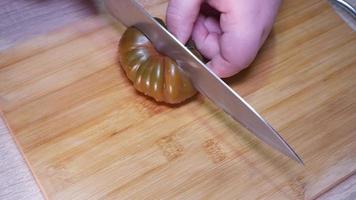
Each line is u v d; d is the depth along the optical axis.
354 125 0.28
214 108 0.28
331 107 0.28
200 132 0.27
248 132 0.27
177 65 0.26
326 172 0.26
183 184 0.25
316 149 0.27
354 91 0.29
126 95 0.28
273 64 0.30
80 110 0.27
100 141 0.26
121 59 0.28
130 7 0.26
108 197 0.24
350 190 0.26
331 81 0.29
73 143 0.26
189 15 0.25
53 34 0.30
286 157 0.26
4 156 0.26
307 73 0.30
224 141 0.27
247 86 0.29
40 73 0.28
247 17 0.25
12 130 0.26
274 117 0.28
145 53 0.27
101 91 0.28
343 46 0.31
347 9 0.34
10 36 0.30
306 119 0.28
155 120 0.27
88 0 0.32
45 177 0.25
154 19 0.25
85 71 0.28
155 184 0.25
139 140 0.26
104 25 0.31
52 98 0.27
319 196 0.25
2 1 0.31
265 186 0.25
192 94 0.27
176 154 0.26
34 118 0.26
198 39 0.27
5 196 0.25
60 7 0.31
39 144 0.26
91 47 0.30
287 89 0.29
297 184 0.25
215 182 0.25
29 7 0.31
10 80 0.28
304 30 0.32
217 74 0.27
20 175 0.26
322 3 0.33
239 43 0.25
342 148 0.27
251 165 0.26
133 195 0.25
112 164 0.25
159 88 0.26
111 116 0.27
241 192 0.25
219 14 0.28
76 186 0.25
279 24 0.32
